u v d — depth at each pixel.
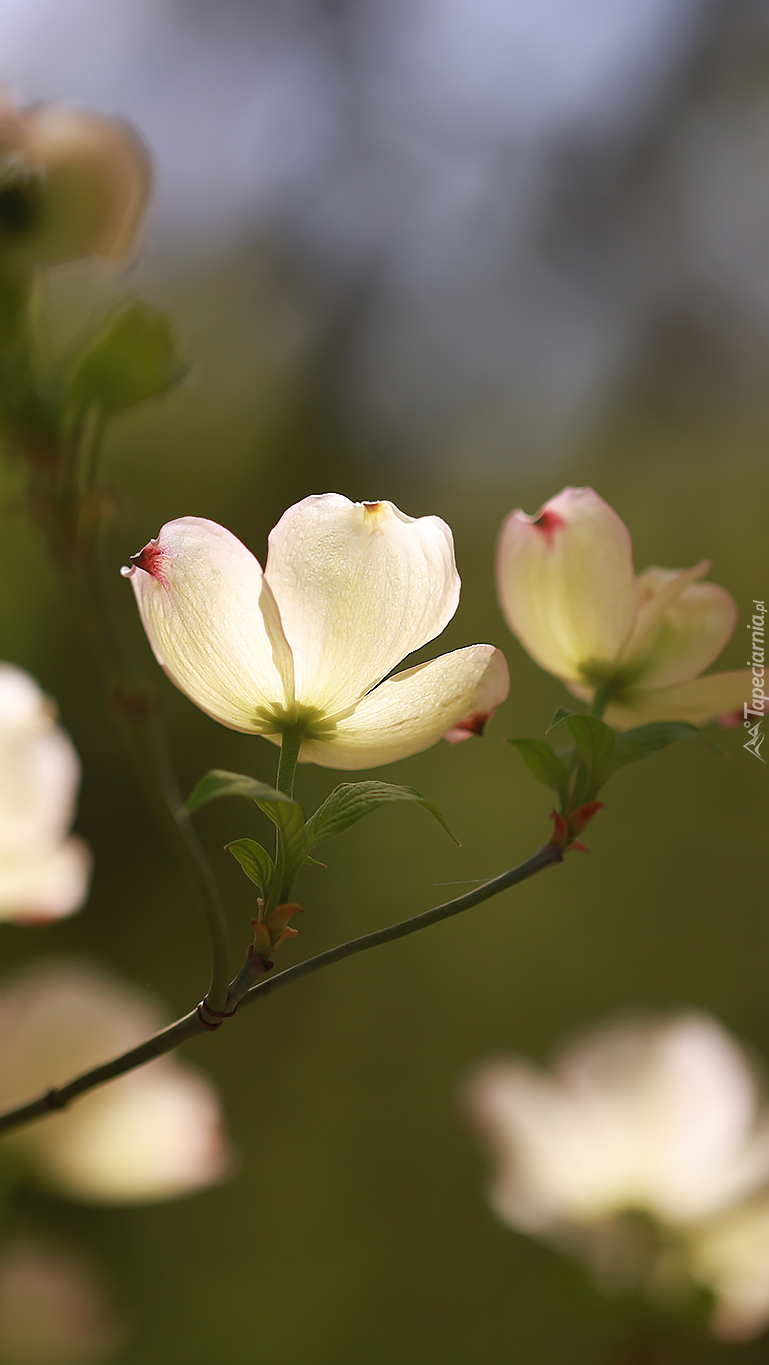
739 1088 0.88
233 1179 2.61
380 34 5.43
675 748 4.01
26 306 0.73
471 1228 2.59
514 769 3.94
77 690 3.79
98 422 0.73
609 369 5.02
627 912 3.71
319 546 0.77
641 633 0.82
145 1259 2.28
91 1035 0.80
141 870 3.64
